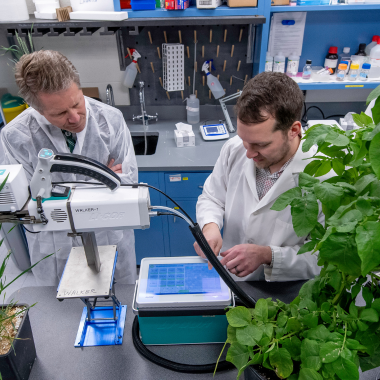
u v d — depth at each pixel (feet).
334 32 8.00
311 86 7.60
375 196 2.00
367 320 2.04
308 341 2.04
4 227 7.43
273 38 7.92
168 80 8.21
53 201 2.81
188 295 3.03
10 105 7.44
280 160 4.07
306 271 4.08
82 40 8.04
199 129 8.51
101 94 8.77
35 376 2.98
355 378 1.83
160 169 7.04
